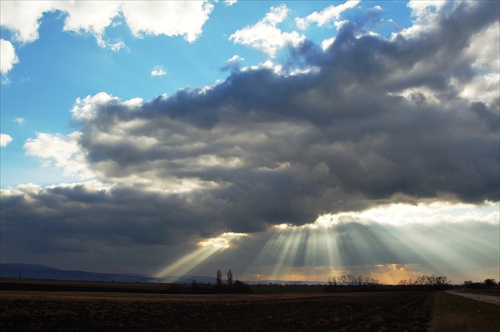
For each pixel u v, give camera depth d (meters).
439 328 41.94
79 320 49.72
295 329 46.06
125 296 116.75
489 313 60.06
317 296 154.50
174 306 82.69
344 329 45.38
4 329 38.75
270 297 142.50
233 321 56.25
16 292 105.62
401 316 61.38
